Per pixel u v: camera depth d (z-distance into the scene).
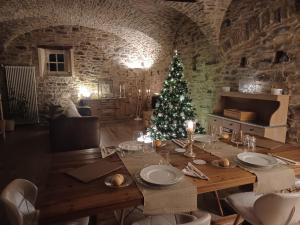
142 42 6.07
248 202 1.60
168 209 1.17
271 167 1.44
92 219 1.72
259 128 2.88
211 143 1.95
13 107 6.05
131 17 4.75
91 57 6.54
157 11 4.43
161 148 1.84
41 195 1.14
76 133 3.49
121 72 6.90
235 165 1.49
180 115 3.92
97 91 6.75
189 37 4.87
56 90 6.41
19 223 1.02
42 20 5.32
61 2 4.12
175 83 4.07
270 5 3.04
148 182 1.22
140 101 7.19
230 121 3.32
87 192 1.17
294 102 2.84
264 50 3.20
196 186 1.22
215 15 3.71
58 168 1.46
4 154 3.76
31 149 4.02
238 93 3.35
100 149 1.83
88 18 5.22
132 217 2.04
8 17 4.55
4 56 5.84
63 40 6.20
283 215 1.25
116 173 1.38
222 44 3.98
